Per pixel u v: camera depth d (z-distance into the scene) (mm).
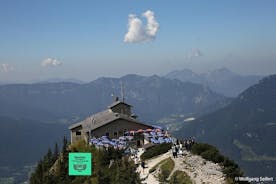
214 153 61000
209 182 52469
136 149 86125
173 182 54031
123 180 57156
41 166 98562
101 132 96500
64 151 90062
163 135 92000
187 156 62500
